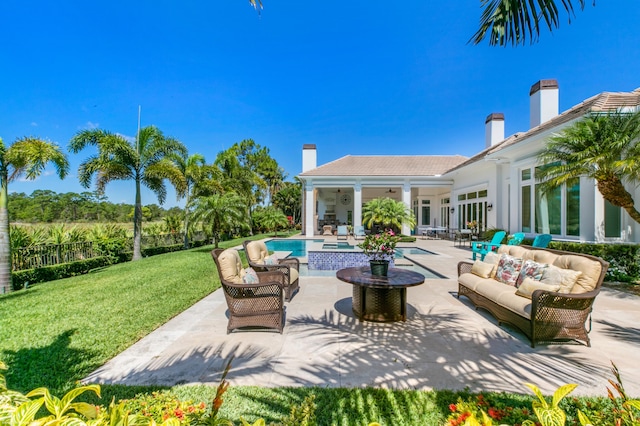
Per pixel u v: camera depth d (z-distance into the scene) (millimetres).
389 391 2422
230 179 20891
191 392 2393
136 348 3303
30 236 8547
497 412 1831
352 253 10969
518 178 11141
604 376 2686
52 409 1041
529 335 3396
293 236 22219
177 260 10180
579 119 7191
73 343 3391
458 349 3258
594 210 7691
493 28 2730
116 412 1115
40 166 7164
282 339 3547
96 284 6469
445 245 15141
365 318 4203
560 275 3682
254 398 2322
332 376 2682
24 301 5141
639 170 6055
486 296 4352
